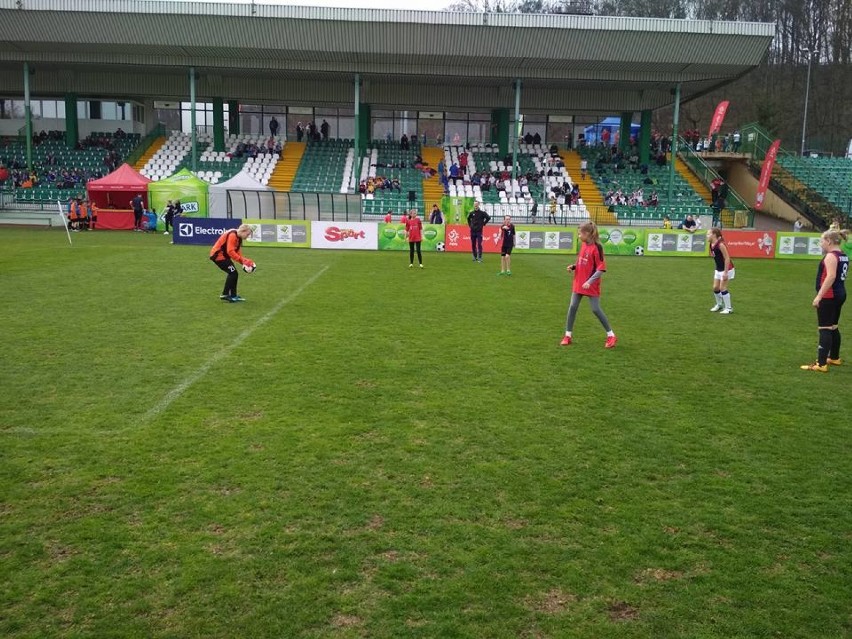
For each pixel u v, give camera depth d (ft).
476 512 15.60
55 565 13.24
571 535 14.71
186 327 34.42
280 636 11.37
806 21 211.41
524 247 87.66
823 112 205.16
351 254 79.10
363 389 24.64
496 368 28.12
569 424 21.54
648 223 120.98
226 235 41.55
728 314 43.27
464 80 138.21
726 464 18.71
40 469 17.37
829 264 28.40
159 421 20.89
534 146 150.92
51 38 118.93
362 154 142.72
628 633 11.61
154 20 115.34
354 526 14.87
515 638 11.42
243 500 15.92
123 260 63.41
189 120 157.79
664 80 128.88
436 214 101.24
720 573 13.43
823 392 25.88
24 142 140.05
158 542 14.08
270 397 23.44
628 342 33.96
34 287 46.09
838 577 13.38
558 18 115.65
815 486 17.43
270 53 122.42
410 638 11.37
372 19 115.34
